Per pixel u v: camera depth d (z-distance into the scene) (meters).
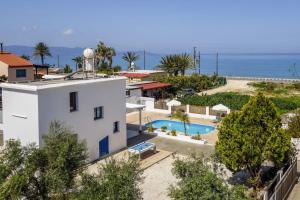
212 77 72.06
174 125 39.16
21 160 11.93
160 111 44.53
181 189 11.88
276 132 17.36
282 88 65.88
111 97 26.67
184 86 60.91
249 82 76.81
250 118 17.30
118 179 11.08
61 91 22.27
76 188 11.65
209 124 37.84
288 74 137.50
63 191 11.72
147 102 45.59
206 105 46.03
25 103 21.53
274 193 15.80
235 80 84.12
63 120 22.55
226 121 18.11
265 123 17.27
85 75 29.03
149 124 36.31
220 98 47.66
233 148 17.39
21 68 50.41
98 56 83.81
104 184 11.03
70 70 79.19
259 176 18.39
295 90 63.84
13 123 22.52
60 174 11.59
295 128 24.30
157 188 20.16
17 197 10.94
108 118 26.52
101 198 10.69
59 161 11.56
